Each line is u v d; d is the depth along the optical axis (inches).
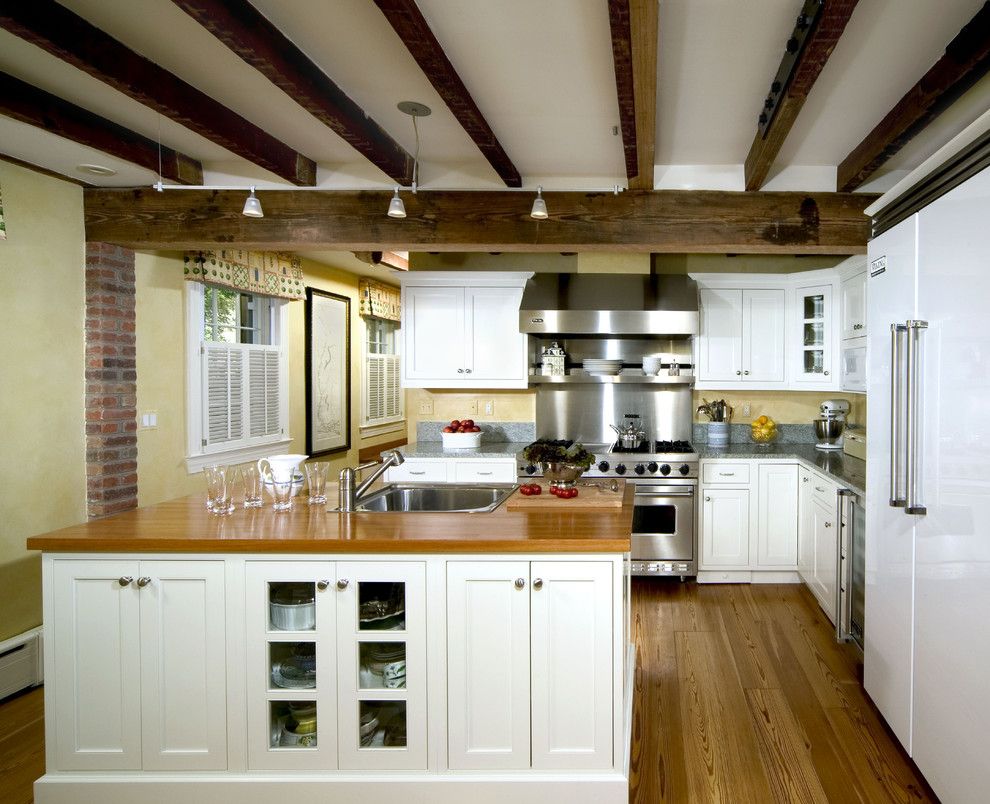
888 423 90.2
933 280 75.9
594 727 79.4
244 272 180.7
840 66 86.3
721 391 190.2
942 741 74.0
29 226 120.2
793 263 184.7
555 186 131.6
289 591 82.5
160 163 122.5
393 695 80.8
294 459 99.5
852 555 124.7
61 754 81.7
